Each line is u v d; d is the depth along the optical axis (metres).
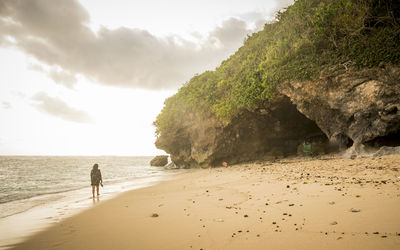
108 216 7.18
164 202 8.60
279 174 12.27
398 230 3.40
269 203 6.42
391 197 5.19
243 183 11.01
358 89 13.27
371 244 3.10
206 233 4.57
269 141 26.91
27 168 49.44
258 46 23.06
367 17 12.92
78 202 10.65
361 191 6.16
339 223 4.10
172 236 4.64
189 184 13.77
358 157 13.16
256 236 4.07
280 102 20.05
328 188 7.09
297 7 18.28
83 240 5.01
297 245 3.46
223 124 24.98
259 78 19.50
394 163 9.73
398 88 11.65
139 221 6.11
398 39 11.66
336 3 14.85
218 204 7.16
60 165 64.44
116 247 4.37
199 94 27.78
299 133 25.62
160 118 34.03
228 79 23.77
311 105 16.52
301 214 5.00
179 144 34.66
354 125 14.16
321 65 14.82
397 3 12.24
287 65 16.83
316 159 17.12
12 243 5.15
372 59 12.36
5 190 16.84
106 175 28.73
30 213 8.70
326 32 14.68
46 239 5.32
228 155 27.50
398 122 12.04
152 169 40.78
